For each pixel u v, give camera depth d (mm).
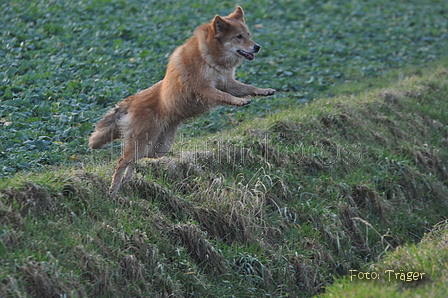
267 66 24766
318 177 16266
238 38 12703
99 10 28938
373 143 19000
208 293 11734
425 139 20703
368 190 16328
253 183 14773
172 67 12711
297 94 22188
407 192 17578
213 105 12484
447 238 12859
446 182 19000
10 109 16828
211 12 31984
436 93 24297
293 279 13047
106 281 10539
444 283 9922
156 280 11305
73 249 10570
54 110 17094
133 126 12703
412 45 31969
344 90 23406
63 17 26984
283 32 30672
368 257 14766
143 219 12219
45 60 21469
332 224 14594
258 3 35156
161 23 28734
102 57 22344
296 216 14539
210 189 13836
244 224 13422
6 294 9055
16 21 25531
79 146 15281
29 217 10680
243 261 12797
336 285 10891
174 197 13188
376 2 39031
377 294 9711
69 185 11883
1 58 21109
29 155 14148
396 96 22328
